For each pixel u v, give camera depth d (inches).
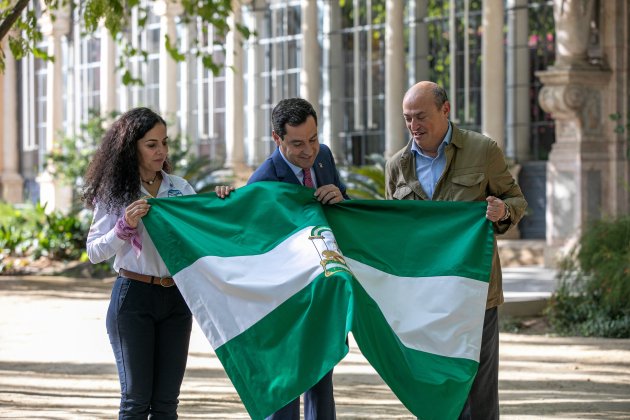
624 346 585.0
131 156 280.8
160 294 279.0
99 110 1250.0
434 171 297.1
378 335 267.1
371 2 1156.5
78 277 983.0
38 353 553.6
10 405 407.2
